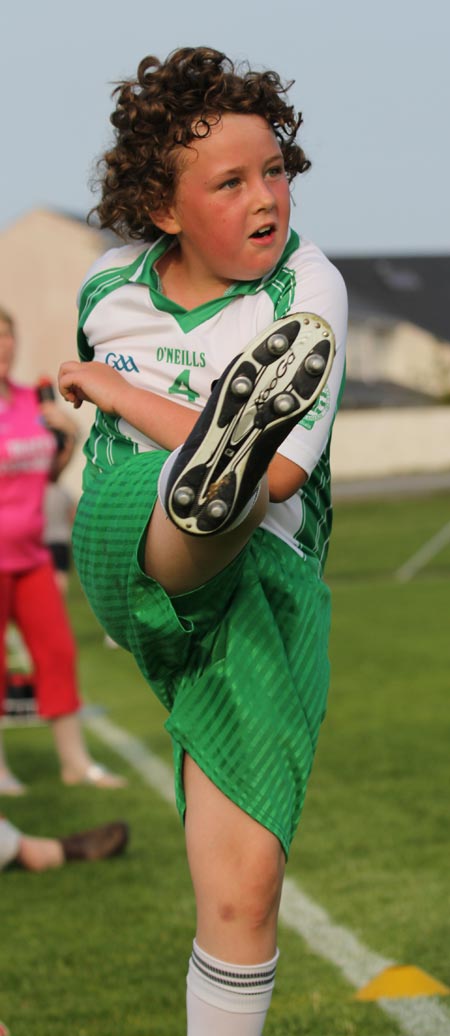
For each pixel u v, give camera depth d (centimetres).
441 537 6047
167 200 765
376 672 2858
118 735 2348
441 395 13788
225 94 739
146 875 1522
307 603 766
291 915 1347
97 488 755
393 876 1467
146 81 759
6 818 1816
